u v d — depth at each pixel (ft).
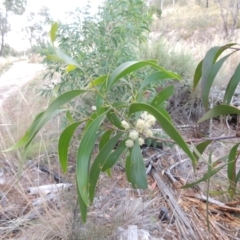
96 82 2.02
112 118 1.99
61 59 1.48
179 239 3.92
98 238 3.41
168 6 42.19
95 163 1.97
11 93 11.46
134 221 4.06
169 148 6.48
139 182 1.96
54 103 1.71
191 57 9.30
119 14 5.30
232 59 10.83
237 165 5.35
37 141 5.86
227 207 4.54
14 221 3.78
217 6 33.99
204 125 7.45
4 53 55.62
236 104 8.36
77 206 3.48
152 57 8.59
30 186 4.72
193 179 5.40
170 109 8.27
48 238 3.54
